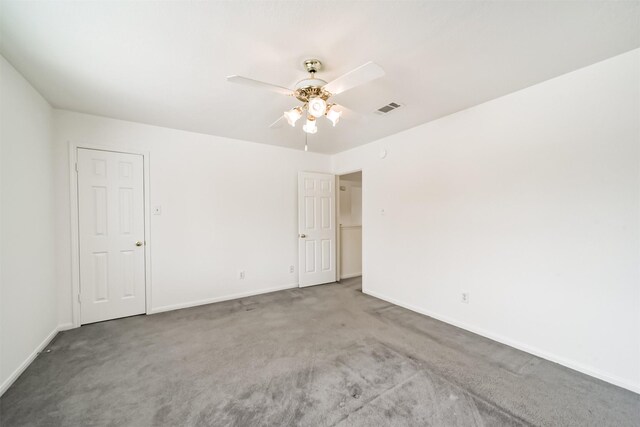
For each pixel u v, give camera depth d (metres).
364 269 4.06
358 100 2.50
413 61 1.87
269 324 2.88
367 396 1.73
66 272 2.75
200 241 3.52
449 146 2.87
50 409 1.62
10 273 1.87
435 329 2.75
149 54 1.79
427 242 3.12
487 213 2.55
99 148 2.90
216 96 2.42
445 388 1.80
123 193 3.04
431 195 3.07
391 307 3.42
